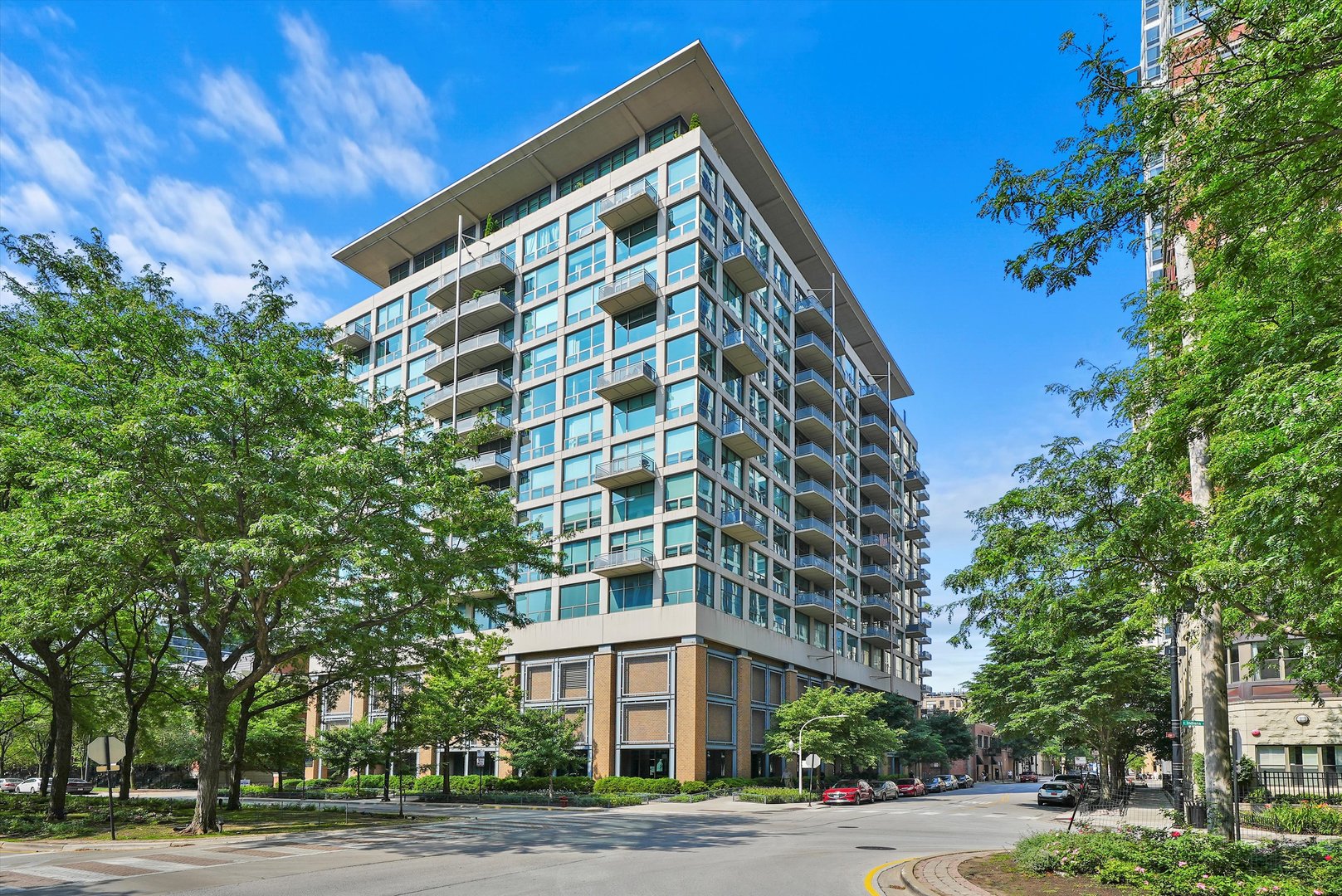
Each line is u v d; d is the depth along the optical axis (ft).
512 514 86.74
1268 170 28.43
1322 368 29.12
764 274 196.54
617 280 189.37
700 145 183.42
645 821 96.07
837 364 247.29
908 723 242.99
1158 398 42.32
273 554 60.18
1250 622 46.98
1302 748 109.81
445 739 144.87
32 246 71.31
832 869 52.85
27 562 63.62
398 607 81.61
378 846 63.72
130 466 62.90
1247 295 33.47
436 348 220.84
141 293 73.41
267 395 68.39
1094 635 114.11
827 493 227.40
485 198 219.41
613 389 180.75
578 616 181.47
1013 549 43.88
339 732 163.94
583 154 204.44
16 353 71.77
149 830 74.33
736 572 186.70
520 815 106.42
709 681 173.47
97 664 106.01
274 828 77.61
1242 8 26.61
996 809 137.49
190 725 205.77
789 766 189.78
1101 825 78.69
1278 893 34.27
